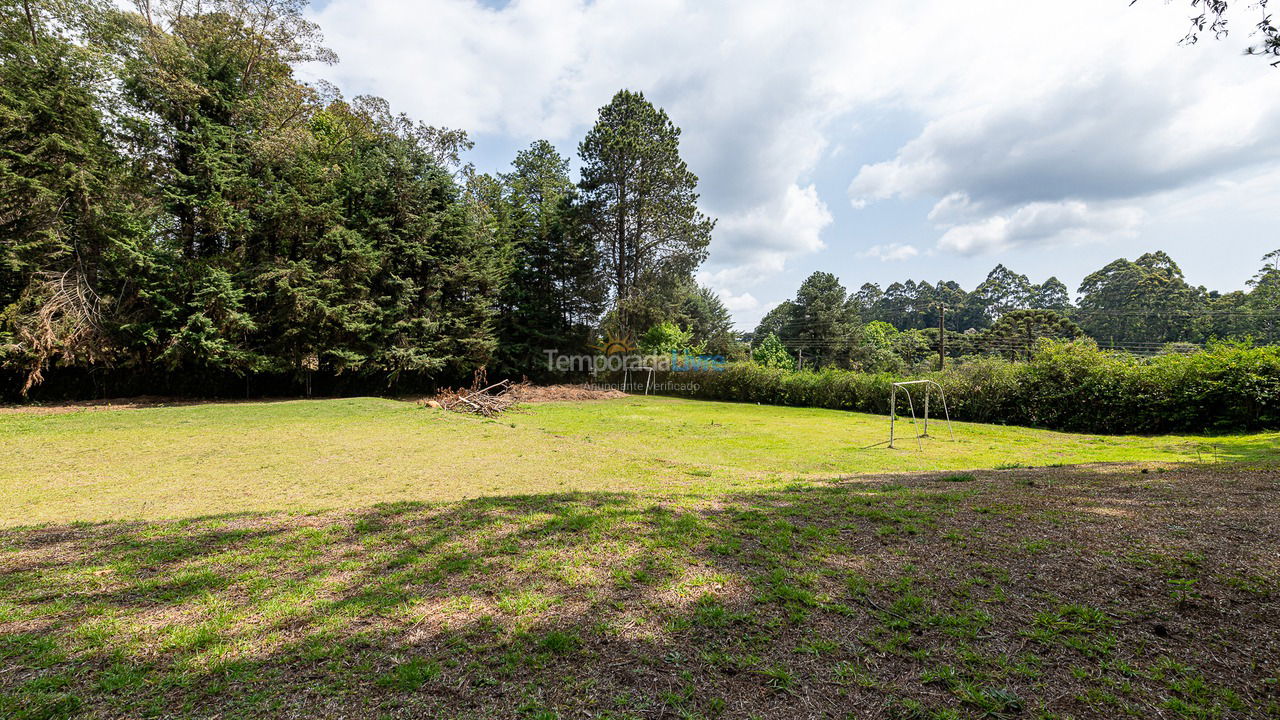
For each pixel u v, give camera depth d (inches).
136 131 689.6
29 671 86.1
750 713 74.9
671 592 118.6
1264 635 88.3
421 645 96.0
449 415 637.9
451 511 197.0
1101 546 134.5
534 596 117.3
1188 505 168.2
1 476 291.0
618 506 202.7
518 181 1262.3
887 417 677.3
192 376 749.9
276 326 750.5
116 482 276.8
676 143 1101.7
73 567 137.0
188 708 76.9
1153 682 78.3
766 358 1300.4
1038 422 553.0
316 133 882.8
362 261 779.4
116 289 670.5
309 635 99.6
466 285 920.9
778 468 332.2
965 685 79.5
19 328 567.2
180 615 108.0
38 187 570.9
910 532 158.6
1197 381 433.1
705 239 1092.5
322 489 261.0
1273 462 246.7
